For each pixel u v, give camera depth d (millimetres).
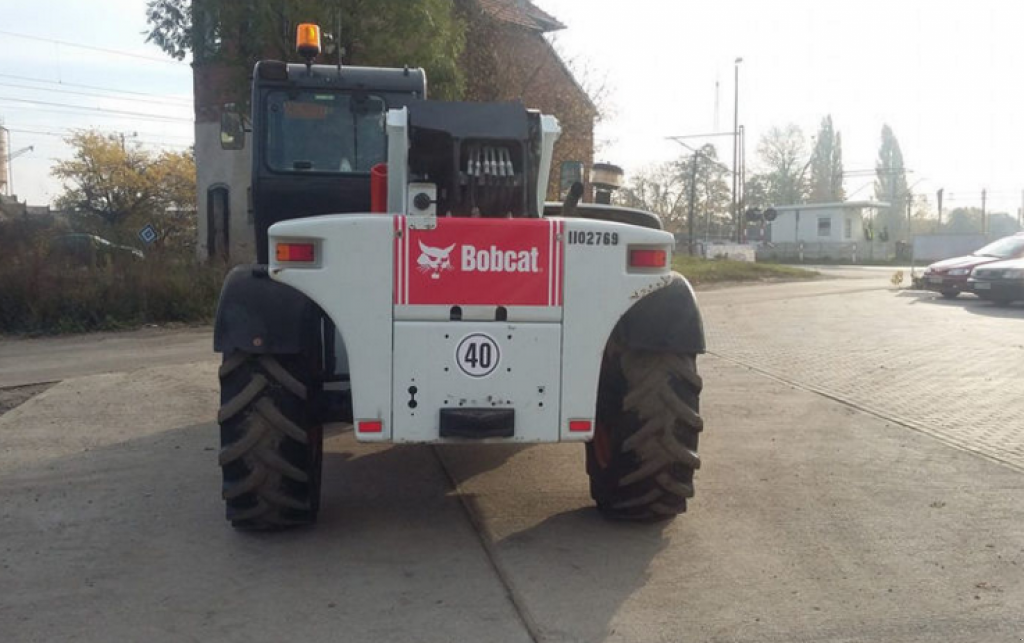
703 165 57000
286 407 4598
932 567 4449
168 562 4504
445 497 5602
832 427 7434
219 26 17391
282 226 4238
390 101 6242
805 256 56562
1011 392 8820
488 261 4320
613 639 3691
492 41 24766
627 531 4945
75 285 15516
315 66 6238
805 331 13898
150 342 13703
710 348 11977
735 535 4887
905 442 6922
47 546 4723
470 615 3906
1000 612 3943
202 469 6199
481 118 4801
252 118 6242
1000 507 5355
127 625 3811
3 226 18531
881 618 3885
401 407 4340
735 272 29516
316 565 4469
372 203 5309
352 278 4262
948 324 14891
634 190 54469
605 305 4410
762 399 8578
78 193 43844
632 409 4746
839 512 5273
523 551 4648
